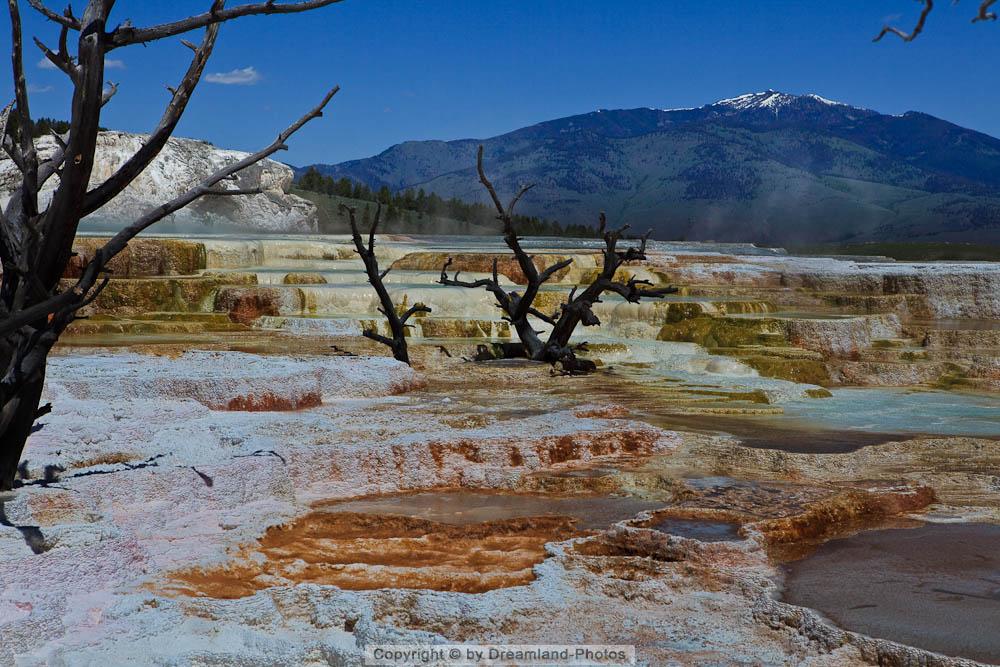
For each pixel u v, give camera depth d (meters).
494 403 10.73
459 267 21.91
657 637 4.57
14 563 4.70
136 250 19.22
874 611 5.01
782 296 20.14
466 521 6.73
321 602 4.79
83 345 13.70
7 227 5.36
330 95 5.70
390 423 8.80
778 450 9.23
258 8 5.15
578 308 14.33
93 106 5.04
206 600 4.72
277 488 7.04
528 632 4.62
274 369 10.46
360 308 18.00
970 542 6.33
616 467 8.27
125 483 6.23
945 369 14.66
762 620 4.86
